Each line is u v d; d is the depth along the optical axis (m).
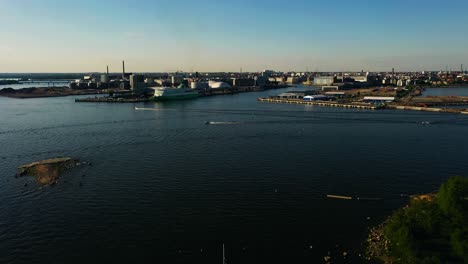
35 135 192.50
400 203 95.56
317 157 141.25
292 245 75.75
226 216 89.44
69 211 93.44
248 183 112.25
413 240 69.19
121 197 102.19
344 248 73.94
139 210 93.50
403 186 108.38
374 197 99.94
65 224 86.38
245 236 79.75
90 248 75.88
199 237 79.69
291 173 121.44
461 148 152.88
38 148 161.75
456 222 71.44
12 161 141.00
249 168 127.69
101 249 75.38
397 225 75.00
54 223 86.94
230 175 120.12
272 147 159.25
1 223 87.25
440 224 72.69
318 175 119.00
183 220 87.56
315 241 77.06
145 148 160.12
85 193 105.38
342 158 139.25
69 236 80.81
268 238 78.75
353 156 142.12
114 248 75.75
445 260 65.12
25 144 170.00
